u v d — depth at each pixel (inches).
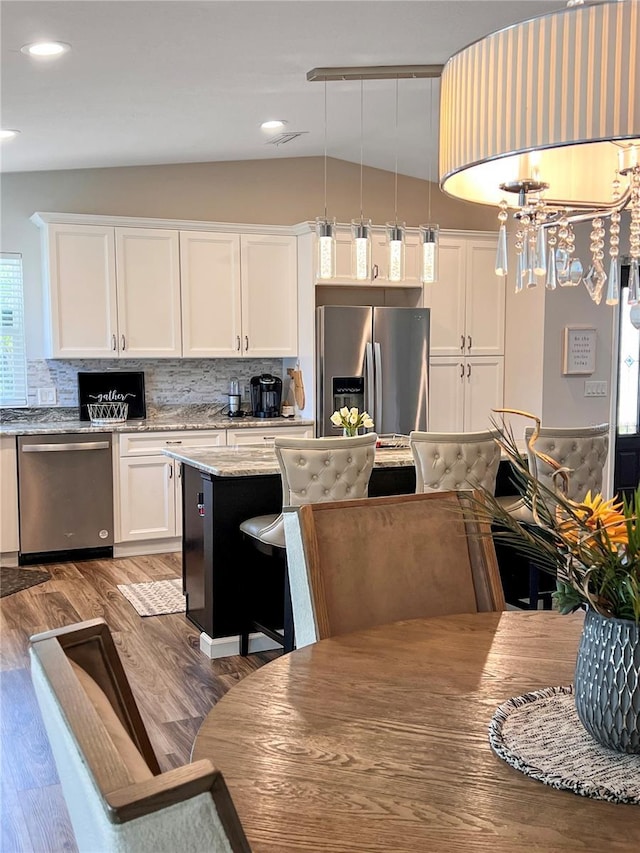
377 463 149.7
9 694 130.4
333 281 238.4
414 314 238.5
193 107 175.6
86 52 129.9
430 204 273.6
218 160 243.9
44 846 89.6
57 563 216.8
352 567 71.4
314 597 68.7
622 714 44.5
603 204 83.0
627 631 44.6
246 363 256.1
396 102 189.6
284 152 244.7
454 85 57.0
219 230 234.2
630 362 245.1
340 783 43.4
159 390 244.8
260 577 150.3
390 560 73.4
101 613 173.0
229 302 237.1
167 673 139.8
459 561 76.7
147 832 24.7
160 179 239.8
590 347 245.0
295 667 60.0
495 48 52.9
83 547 217.2
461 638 66.5
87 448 213.8
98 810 25.2
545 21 50.5
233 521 147.9
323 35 136.6
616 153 80.6
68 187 229.6
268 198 253.3
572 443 147.7
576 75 50.0
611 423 245.4
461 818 40.0
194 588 161.3
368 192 265.1
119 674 45.5
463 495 78.5
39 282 228.5
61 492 213.8
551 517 46.3
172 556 225.0
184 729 117.3
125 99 161.9
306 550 69.7
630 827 39.4
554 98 50.8
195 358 241.4
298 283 245.3
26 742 114.4
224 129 202.5
